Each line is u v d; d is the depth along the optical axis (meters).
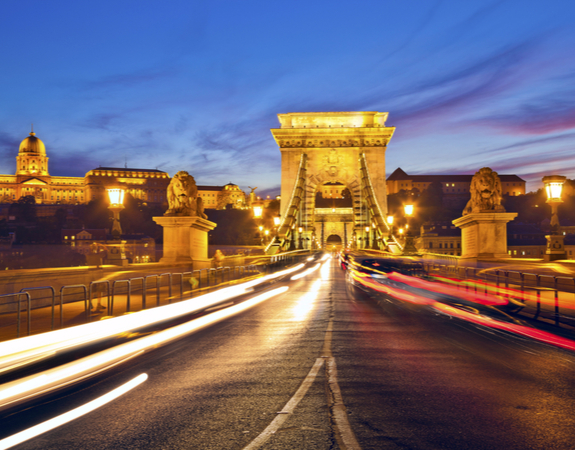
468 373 5.79
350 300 14.61
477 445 3.63
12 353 6.71
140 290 15.38
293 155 76.56
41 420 4.31
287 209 75.00
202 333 8.81
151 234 190.38
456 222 21.30
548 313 10.95
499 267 17.17
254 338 8.28
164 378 5.69
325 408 4.51
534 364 6.24
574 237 67.50
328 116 77.62
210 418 4.28
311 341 7.96
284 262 42.81
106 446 3.69
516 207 186.25
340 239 141.12
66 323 9.34
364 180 74.44
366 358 6.64
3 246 152.75
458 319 10.39
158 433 3.94
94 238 160.62
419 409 4.46
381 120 77.50
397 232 62.16
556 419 4.19
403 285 20.42
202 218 19.81
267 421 4.18
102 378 5.73
